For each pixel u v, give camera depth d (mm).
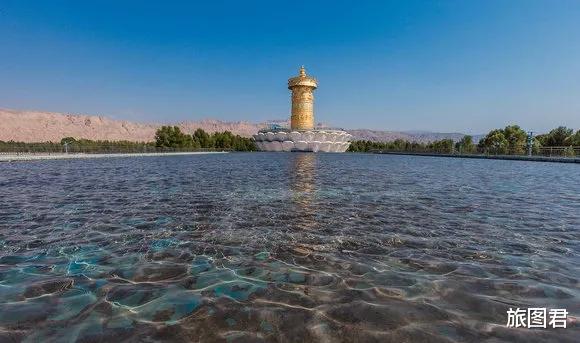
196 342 3324
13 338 3391
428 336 3430
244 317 3795
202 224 7867
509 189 14344
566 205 10508
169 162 35375
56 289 4480
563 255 5832
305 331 3518
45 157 37781
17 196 11750
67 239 6645
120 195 12039
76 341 3342
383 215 8914
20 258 5617
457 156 58594
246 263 5434
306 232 7215
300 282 4723
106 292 4398
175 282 4715
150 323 3668
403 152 78938
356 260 5570
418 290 4469
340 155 68750
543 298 4246
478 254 5863
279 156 57750
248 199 11312
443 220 8375
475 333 3486
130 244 6363
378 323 3668
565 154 41812
